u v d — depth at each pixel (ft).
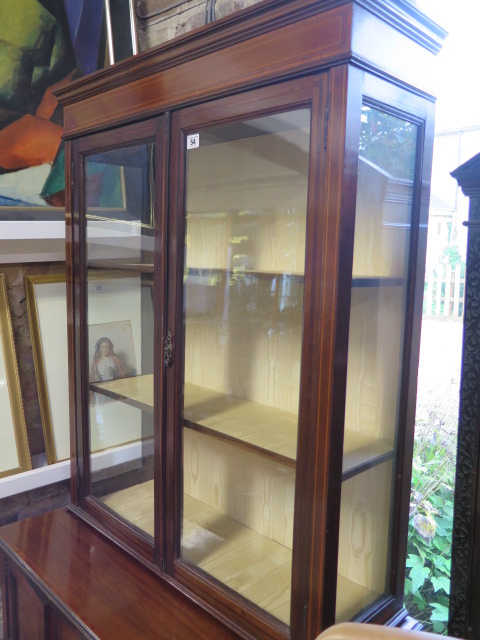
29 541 4.80
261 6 3.07
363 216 3.21
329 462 3.13
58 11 5.69
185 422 4.09
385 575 4.02
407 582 5.53
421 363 5.89
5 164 5.46
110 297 4.69
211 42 3.43
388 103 3.21
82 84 4.57
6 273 5.65
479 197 3.38
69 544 4.78
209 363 3.94
